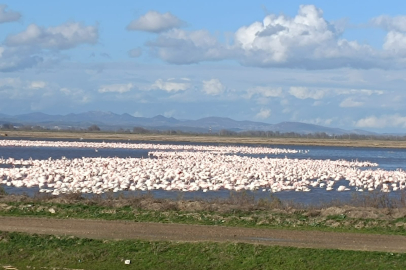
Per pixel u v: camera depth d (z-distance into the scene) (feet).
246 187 154.81
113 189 143.33
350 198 137.08
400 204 120.26
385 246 74.95
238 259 69.31
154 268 67.36
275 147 446.60
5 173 167.43
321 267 67.10
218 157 262.06
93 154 305.12
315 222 87.81
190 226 83.82
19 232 77.97
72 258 69.41
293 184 160.86
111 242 74.18
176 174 171.01
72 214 91.30
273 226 85.46
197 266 67.77
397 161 321.73
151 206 98.58
